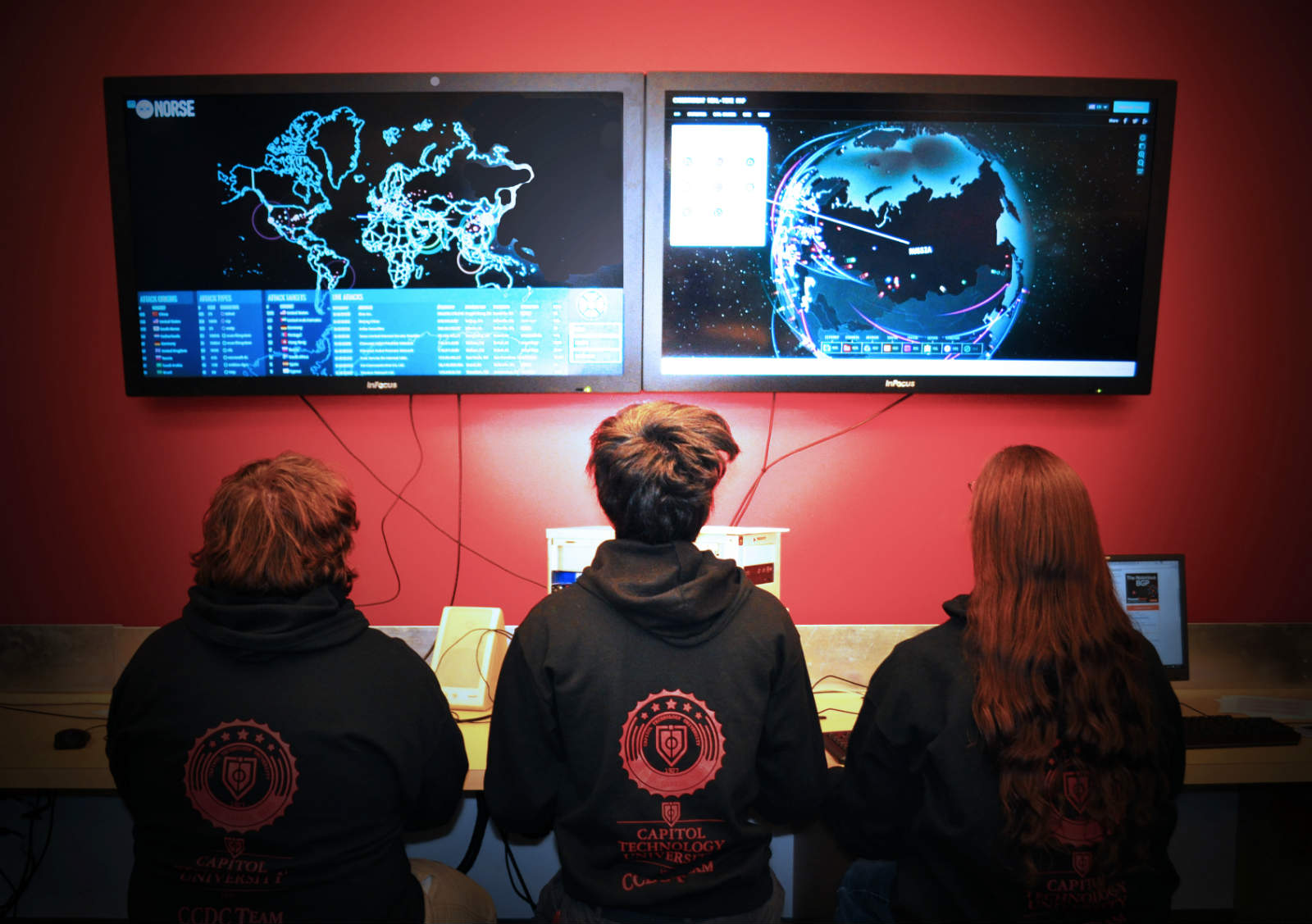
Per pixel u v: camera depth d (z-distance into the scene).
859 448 1.98
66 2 1.81
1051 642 1.01
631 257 1.83
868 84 1.79
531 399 1.95
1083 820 1.00
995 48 1.88
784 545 2.00
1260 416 1.98
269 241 1.81
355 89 1.77
